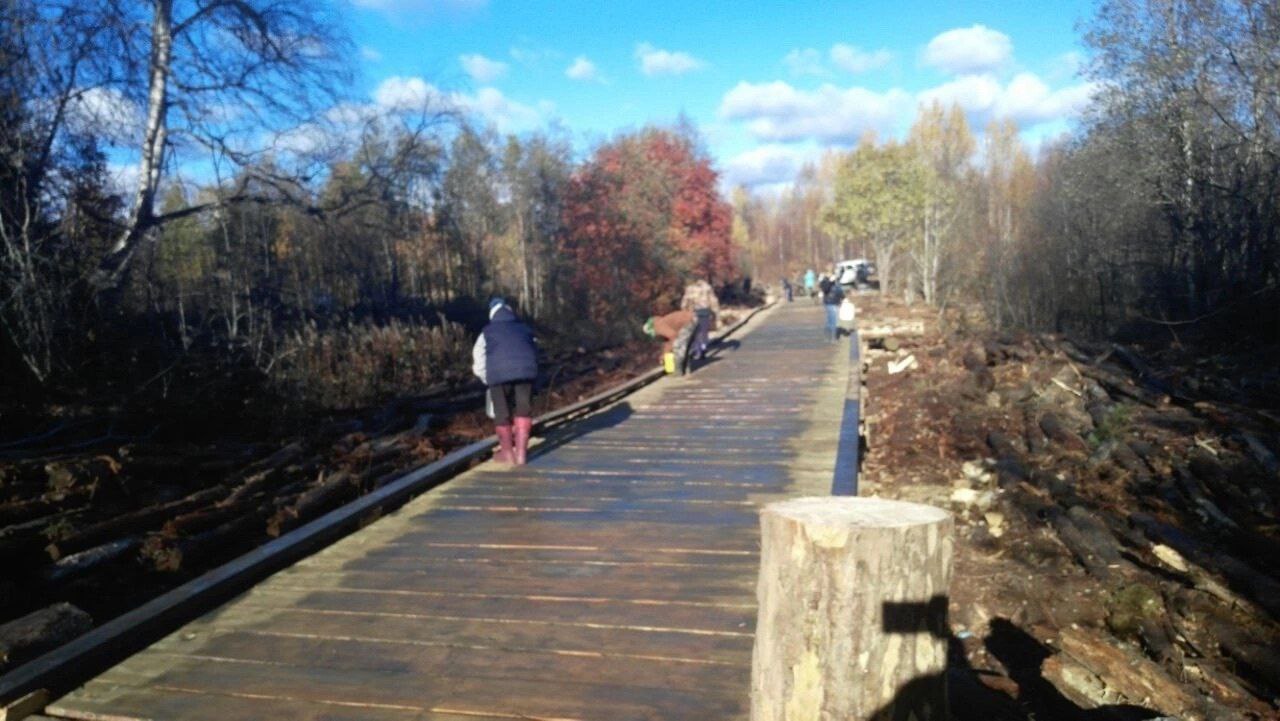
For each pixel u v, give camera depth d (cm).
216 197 1720
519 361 841
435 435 1102
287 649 429
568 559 561
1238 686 515
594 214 3472
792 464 830
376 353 1559
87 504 721
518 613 469
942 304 2827
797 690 253
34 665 386
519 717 355
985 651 569
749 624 443
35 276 1094
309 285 2139
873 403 1361
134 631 430
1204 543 681
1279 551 650
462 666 405
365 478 823
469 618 464
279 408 1145
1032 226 2322
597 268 3459
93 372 1151
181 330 1444
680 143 4509
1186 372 1269
